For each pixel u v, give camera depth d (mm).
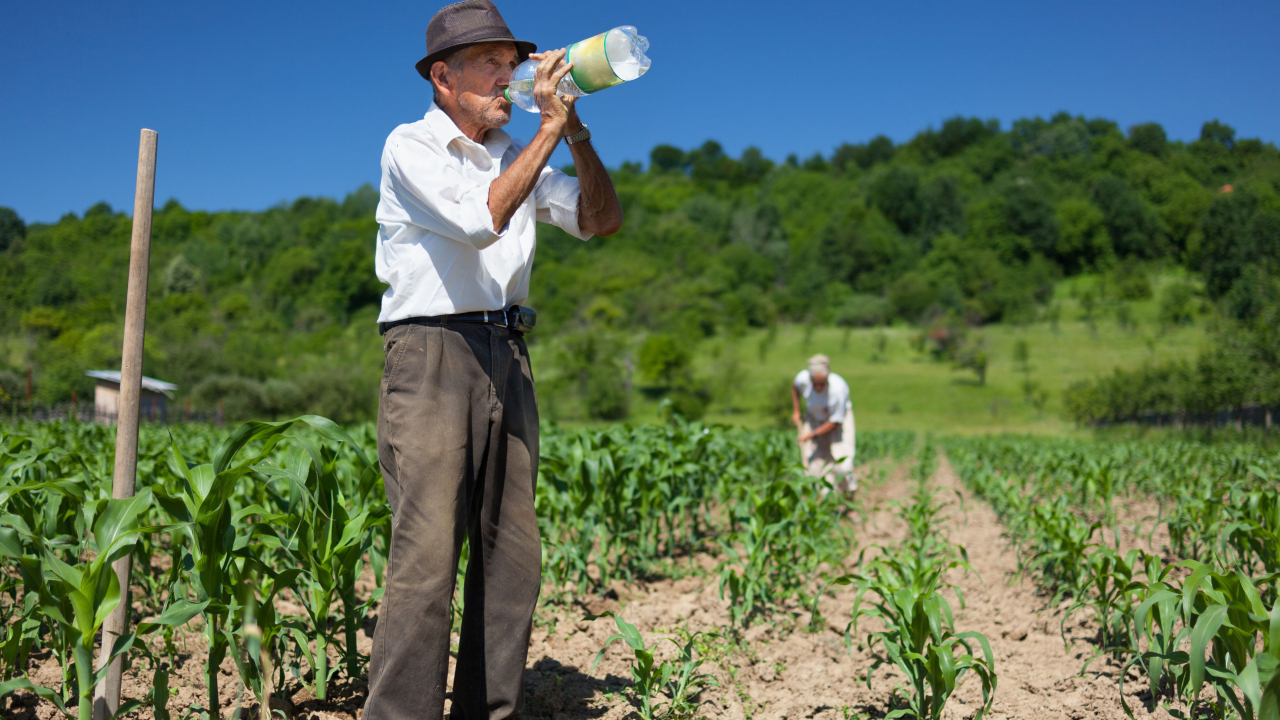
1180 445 15500
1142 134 184750
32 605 2662
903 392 76938
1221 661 2635
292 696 2928
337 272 121875
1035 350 95062
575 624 4238
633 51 2371
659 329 106438
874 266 138250
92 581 2098
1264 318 27500
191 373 61688
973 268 126312
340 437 2496
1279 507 3838
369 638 3727
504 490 2584
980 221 140000
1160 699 3221
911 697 3121
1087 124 196250
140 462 5367
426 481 2334
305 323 114062
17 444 3861
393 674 2311
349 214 166625
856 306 120750
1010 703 3260
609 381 70125
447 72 2465
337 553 2834
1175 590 2668
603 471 5004
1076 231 136000
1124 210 140250
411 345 2381
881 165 199000
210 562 2363
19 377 35625
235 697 2912
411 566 2326
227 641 2463
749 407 75625
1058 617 4625
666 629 4137
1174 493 6305
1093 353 91062
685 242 148250
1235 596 2461
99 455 6426
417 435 2346
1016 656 4004
